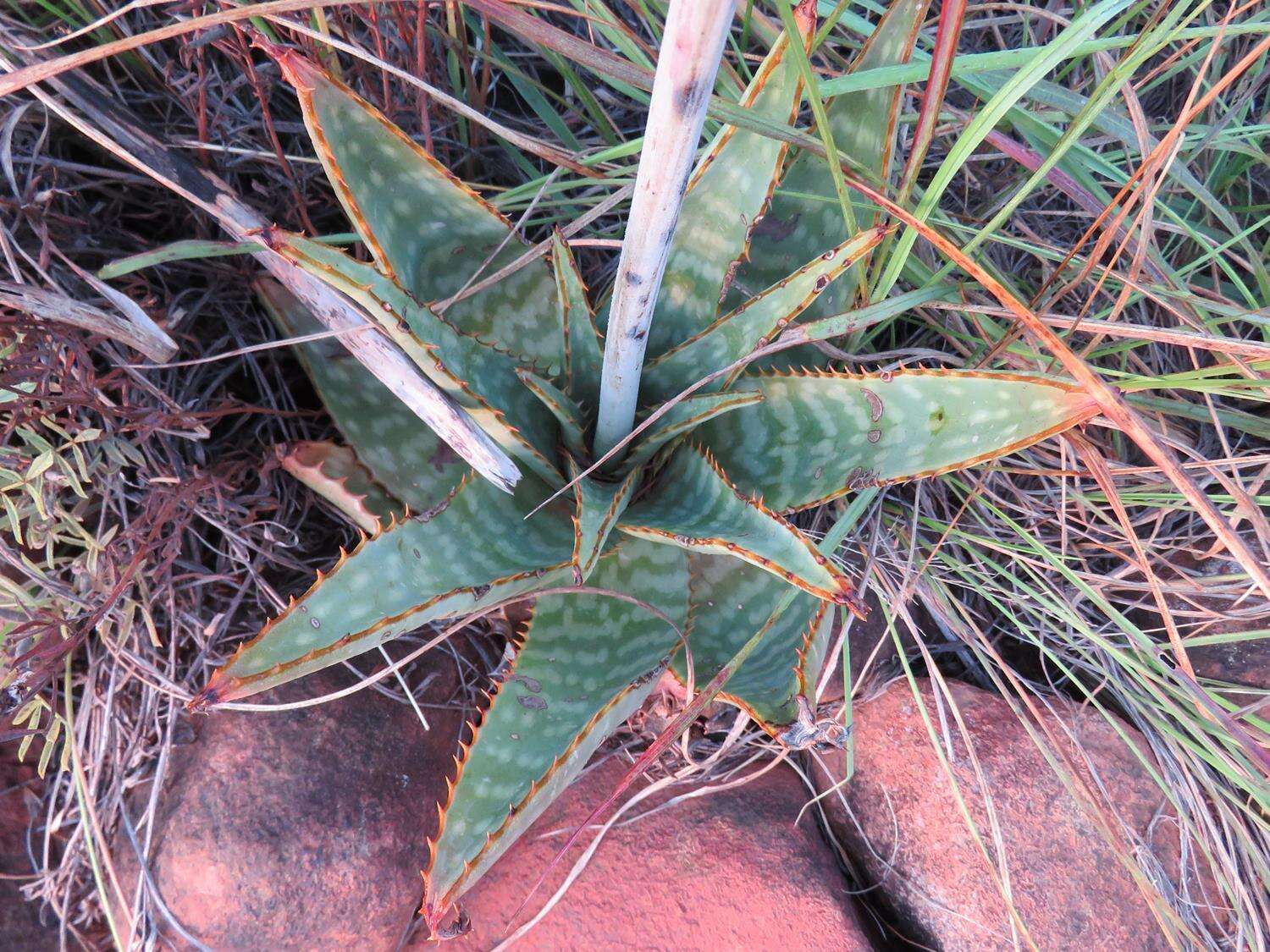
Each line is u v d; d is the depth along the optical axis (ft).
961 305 1.71
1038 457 2.05
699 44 0.97
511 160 2.08
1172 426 2.09
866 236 1.40
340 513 1.92
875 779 1.89
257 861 1.68
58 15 1.83
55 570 1.75
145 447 1.75
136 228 1.98
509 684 1.54
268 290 1.72
